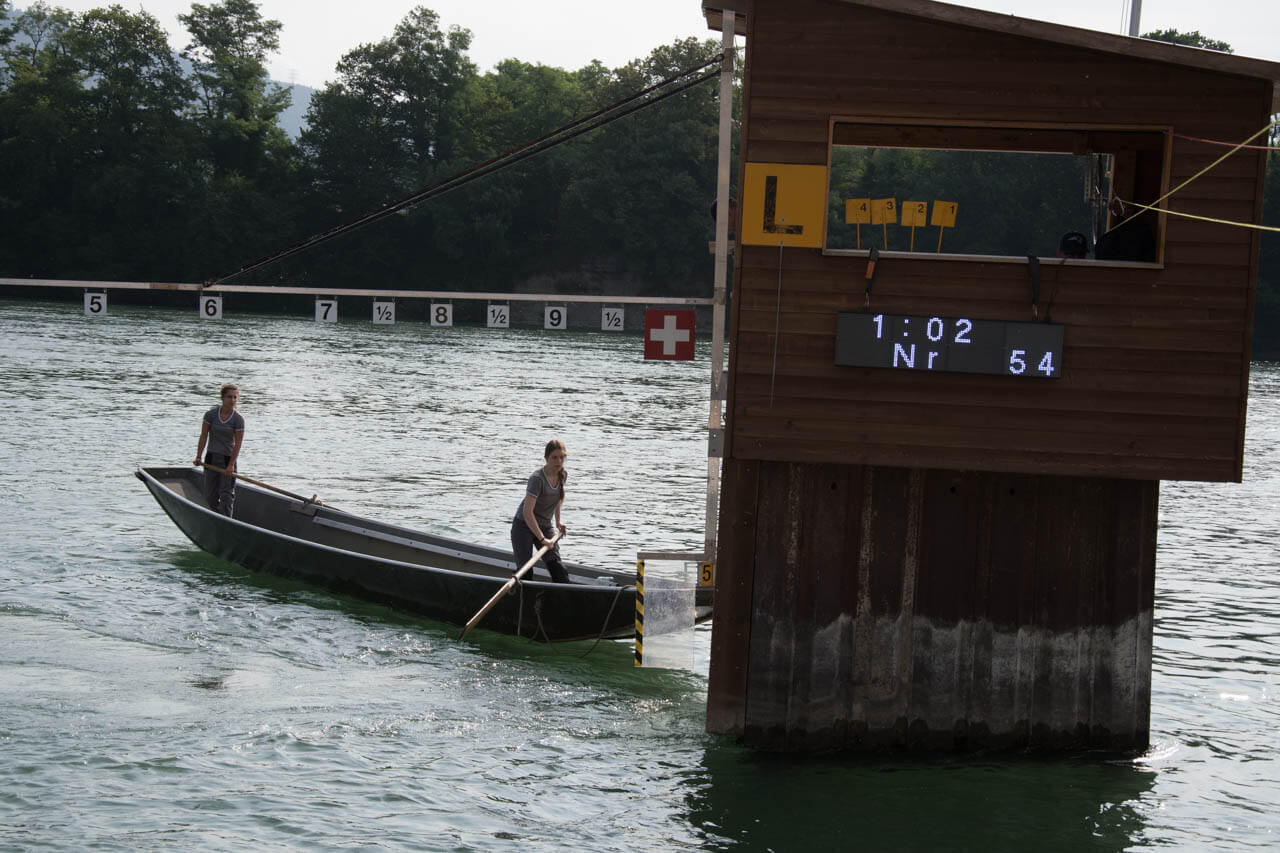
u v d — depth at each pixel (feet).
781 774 39.29
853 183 404.98
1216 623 63.52
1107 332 37.63
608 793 38.75
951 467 38.29
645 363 242.37
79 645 51.85
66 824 35.24
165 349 214.28
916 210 38.19
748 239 38.24
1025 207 395.75
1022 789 38.88
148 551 69.00
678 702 47.93
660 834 36.06
